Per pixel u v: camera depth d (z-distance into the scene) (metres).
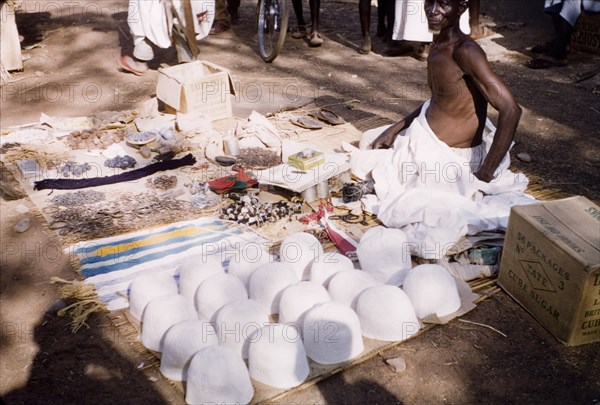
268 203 4.34
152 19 6.42
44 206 4.35
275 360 2.83
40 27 8.85
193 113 5.48
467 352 3.12
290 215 4.20
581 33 7.39
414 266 3.71
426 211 3.92
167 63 7.41
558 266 3.08
